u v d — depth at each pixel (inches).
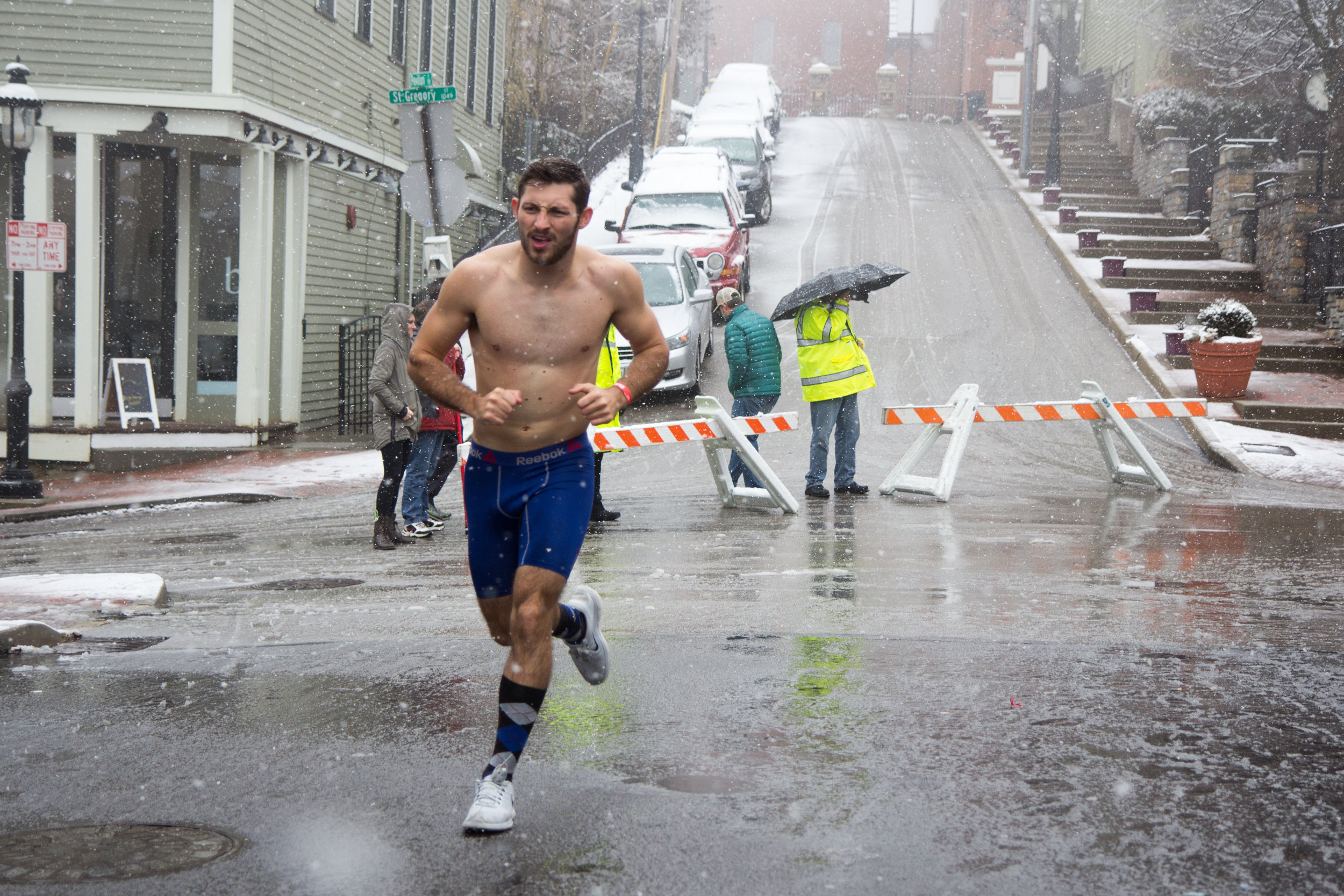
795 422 416.8
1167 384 697.6
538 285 143.8
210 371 690.2
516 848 129.2
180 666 213.5
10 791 149.1
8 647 225.3
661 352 148.2
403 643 228.8
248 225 639.1
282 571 323.0
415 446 377.4
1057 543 343.6
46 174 602.9
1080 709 176.7
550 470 145.3
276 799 145.3
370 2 791.1
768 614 246.7
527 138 1278.3
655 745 163.2
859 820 136.0
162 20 601.0
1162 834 131.4
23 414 490.3
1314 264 875.4
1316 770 151.0
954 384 726.5
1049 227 1180.5
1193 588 274.1
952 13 2827.3
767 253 1147.3
